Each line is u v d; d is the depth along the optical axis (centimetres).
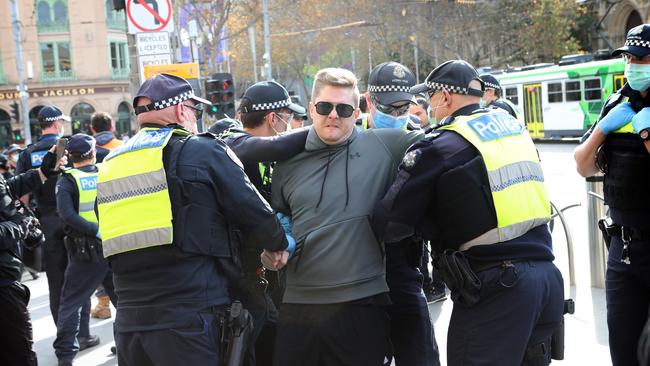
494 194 310
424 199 317
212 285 313
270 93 403
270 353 409
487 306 312
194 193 308
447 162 313
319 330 337
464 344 316
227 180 313
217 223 315
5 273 417
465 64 338
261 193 394
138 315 308
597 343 515
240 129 416
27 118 3450
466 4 4234
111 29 5425
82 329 637
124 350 316
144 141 318
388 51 4731
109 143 759
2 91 5284
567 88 2927
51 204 623
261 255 338
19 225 427
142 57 975
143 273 308
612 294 361
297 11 4619
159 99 327
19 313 423
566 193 1423
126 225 308
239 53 4956
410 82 407
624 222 348
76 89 5341
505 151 319
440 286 650
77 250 569
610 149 355
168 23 979
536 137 3122
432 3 4222
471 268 314
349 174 342
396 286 374
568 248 644
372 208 339
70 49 5350
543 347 330
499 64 4509
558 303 325
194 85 989
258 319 371
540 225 325
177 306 304
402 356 376
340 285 334
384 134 354
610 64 2728
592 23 4753
